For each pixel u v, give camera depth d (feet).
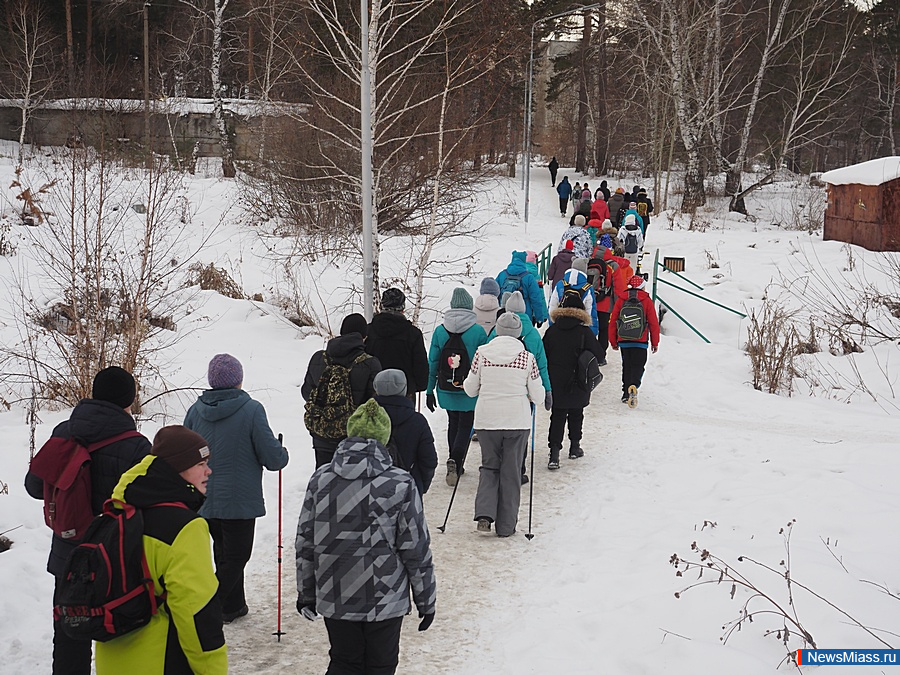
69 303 39.11
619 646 17.20
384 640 13.46
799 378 43.91
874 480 25.67
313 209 60.29
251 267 60.08
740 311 55.21
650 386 42.24
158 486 11.27
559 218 116.67
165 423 31.50
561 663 16.71
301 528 13.57
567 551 22.68
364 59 36.58
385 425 13.92
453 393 27.17
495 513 23.86
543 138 220.64
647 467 29.45
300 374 40.14
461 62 47.67
